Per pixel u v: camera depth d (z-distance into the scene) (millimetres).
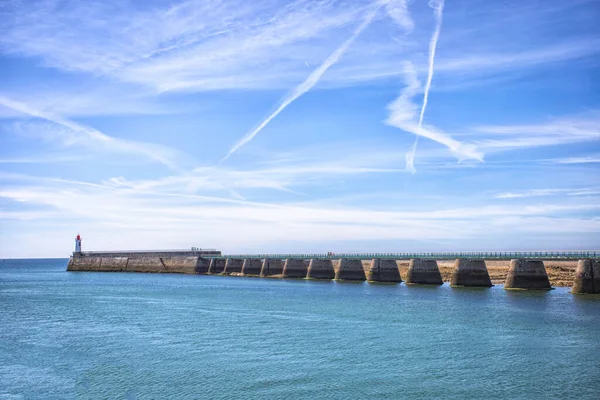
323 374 37844
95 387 35844
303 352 43938
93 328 56375
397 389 34625
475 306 67188
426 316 60281
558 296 75188
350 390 34500
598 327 52500
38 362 42156
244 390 34688
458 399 32812
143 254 174375
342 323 56812
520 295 77250
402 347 45250
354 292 88500
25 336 52281
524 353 42781
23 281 136250
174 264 165625
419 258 99438
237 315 64188
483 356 42062
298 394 33875
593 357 41500
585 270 76938
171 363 41156
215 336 51000
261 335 51094
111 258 181375
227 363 40938
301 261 129000
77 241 193375
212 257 155875
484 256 91625
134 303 78812
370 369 38938
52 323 60000
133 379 37344
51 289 106250
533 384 35375
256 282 118750
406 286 97062
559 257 79812
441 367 39250
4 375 38812
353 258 114000
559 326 53125
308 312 65500
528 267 83688
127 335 52188
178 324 58094
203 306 73812
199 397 33594
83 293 96312
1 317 64938
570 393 33688
